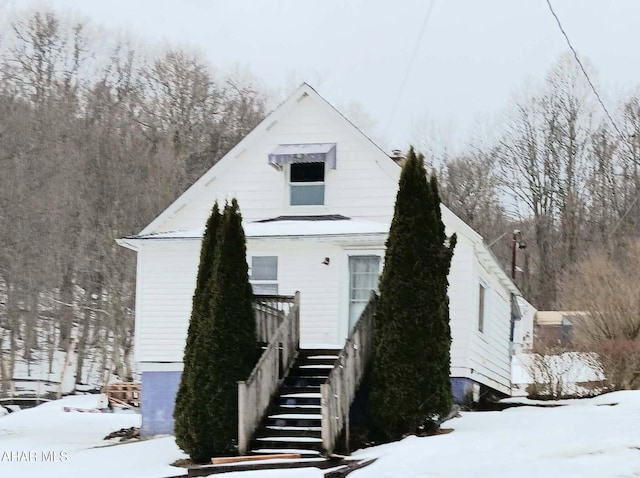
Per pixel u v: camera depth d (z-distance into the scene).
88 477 14.31
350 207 21.34
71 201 46.91
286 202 21.70
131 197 48.66
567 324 36.97
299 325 18.19
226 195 22.00
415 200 16.50
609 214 56.47
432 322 16.06
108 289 44.28
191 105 61.94
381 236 19.55
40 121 51.88
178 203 22.03
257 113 65.81
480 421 17.16
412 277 16.19
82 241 46.12
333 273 20.31
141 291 21.05
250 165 22.02
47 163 47.75
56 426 26.48
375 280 20.20
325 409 14.36
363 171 21.39
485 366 21.83
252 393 15.22
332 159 21.23
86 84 62.00
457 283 19.86
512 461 12.21
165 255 21.11
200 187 22.09
